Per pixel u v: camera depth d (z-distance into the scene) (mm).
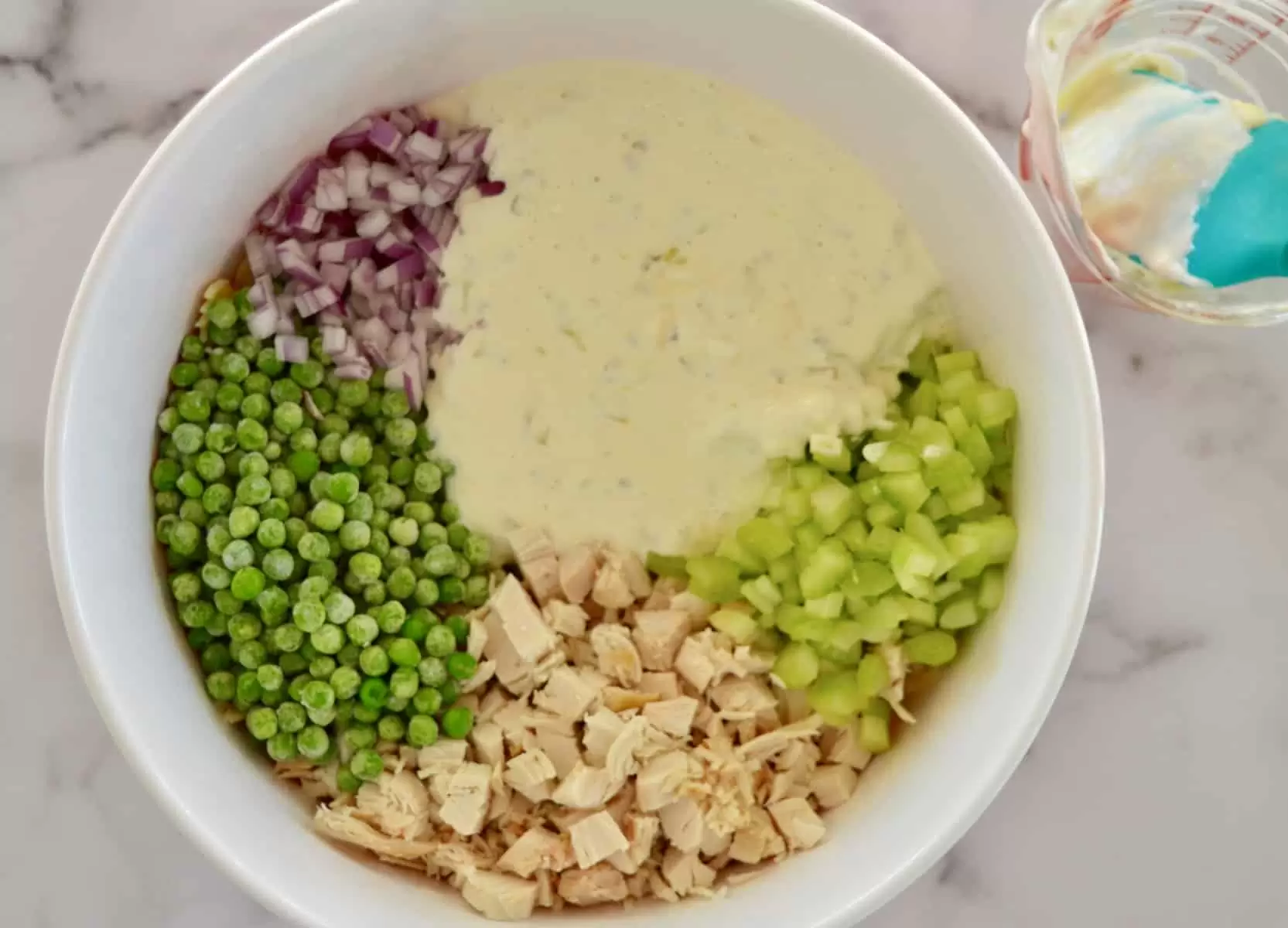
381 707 538
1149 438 586
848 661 547
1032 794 587
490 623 553
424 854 534
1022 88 581
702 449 554
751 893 523
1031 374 520
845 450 544
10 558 582
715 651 545
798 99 533
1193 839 588
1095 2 544
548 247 552
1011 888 587
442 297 553
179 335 536
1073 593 496
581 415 559
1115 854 588
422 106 548
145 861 582
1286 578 585
